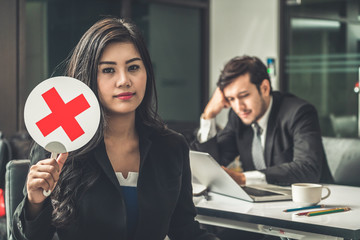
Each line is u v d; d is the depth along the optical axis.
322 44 5.53
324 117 5.55
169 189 1.34
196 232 1.43
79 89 1.14
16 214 1.15
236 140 2.58
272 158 2.40
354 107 5.32
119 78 1.25
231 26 5.74
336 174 2.48
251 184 2.07
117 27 1.27
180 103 5.59
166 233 1.35
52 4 4.57
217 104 2.59
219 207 1.68
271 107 2.43
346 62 5.37
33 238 1.13
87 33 1.28
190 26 5.66
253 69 2.36
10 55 4.32
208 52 5.75
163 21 5.41
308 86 5.66
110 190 1.25
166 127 1.43
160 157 1.36
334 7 5.43
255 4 5.69
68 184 1.23
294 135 2.33
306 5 5.61
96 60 1.25
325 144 2.57
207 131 2.61
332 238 1.39
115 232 1.25
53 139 1.12
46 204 1.14
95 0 4.84
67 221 1.20
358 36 5.31
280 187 1.95
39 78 4.52
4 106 4.30
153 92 1.37
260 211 1.61
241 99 2.38
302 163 2.19
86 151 1.24
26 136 3.74
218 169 1.76
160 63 5.41
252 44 5.70
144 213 1.29
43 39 4.54
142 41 1.31
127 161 1.33
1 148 2.81
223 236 2.10
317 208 1.65
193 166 1.89
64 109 1.13
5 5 4.29
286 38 5.76
